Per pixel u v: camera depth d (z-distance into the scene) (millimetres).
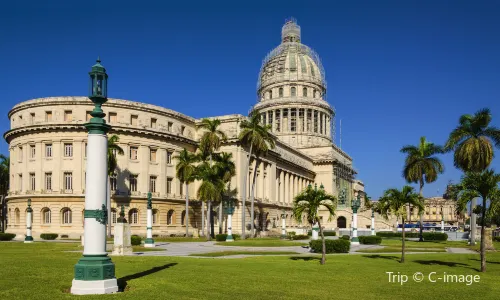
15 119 76875
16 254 35500
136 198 73500
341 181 136250
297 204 29484
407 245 55281
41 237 66625
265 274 23109
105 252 17344
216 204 82875
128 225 36219
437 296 17562
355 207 54656
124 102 74812
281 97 140125
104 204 17469
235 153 84375
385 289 19062
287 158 110125
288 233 83375
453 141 55781
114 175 72500
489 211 26000
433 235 72375
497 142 54906
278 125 138625
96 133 17578
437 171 71188
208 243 56125
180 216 80375
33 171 72750
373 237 57469
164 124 79688
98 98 17750
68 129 71438
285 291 18062
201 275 22031
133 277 20969
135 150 75938
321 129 140375
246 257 34094
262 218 92500
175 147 81312
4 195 96812
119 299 15477
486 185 25922
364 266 27906
